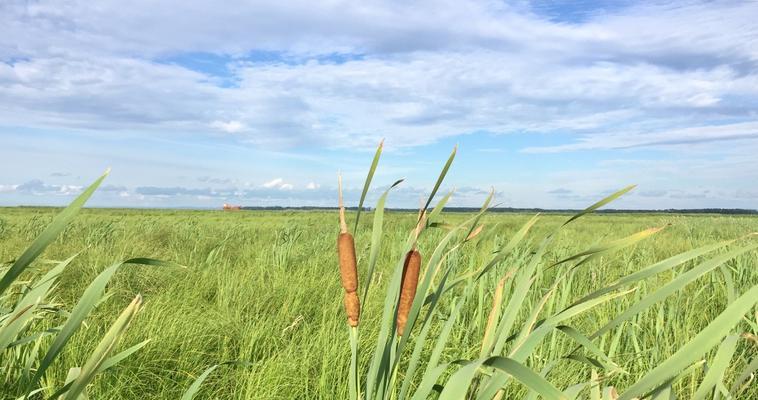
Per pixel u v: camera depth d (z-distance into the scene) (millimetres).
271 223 26078
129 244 10805
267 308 6320
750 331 3986
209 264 8711
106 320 5039
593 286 5414
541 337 1219
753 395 3256
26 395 910
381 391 1307
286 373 4031
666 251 11414
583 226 22812
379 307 5648
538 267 5082
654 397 1195
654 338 3934
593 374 1942
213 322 5359
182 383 3988
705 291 6055
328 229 16578
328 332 4676
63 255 9102
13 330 1058
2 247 9383
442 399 949
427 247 9797
